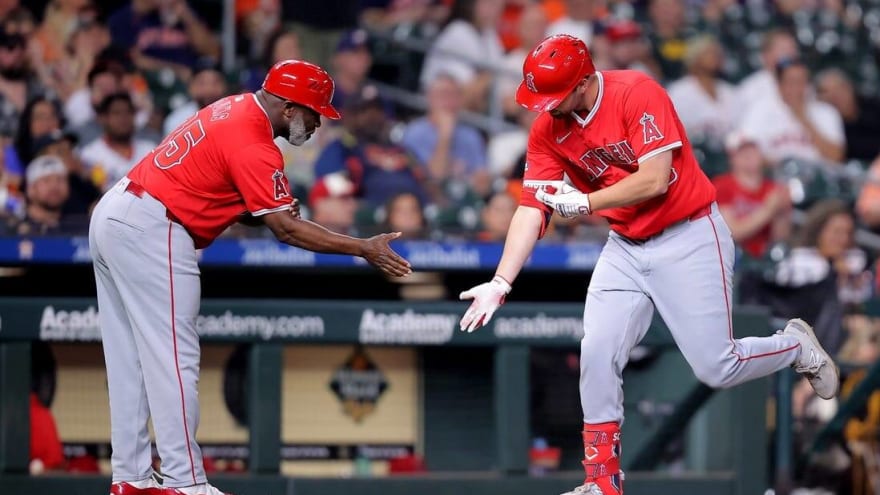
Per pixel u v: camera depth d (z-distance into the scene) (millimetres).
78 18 30812
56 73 30203
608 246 16531
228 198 16312
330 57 33844
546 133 16016
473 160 32625
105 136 29156
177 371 16312
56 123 29031
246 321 21312
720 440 22984
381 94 33625
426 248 24016
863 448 25844
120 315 16781
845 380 25969
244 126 15945
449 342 21797
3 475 20703
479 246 24188
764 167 34188
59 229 23906
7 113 29047
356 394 23234
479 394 23562
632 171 15742
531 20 34750
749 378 16703
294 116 16250
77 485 20766
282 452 22781
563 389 23797
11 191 28078
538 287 24938
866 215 34281
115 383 16812
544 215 16375
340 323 21594
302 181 30781
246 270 24109
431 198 31234
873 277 32281
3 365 20781
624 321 16109
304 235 15883
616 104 15250
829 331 30875
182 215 16188
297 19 33625
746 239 32375
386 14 34531
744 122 35000
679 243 15891
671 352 23734
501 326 21797
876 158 36156
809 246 32375
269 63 32688
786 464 23812
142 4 31562
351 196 30438
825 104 35844
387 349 23375
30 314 20891
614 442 16156
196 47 32094
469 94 33625
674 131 15148
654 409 23891
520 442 21719
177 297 16297
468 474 21734
